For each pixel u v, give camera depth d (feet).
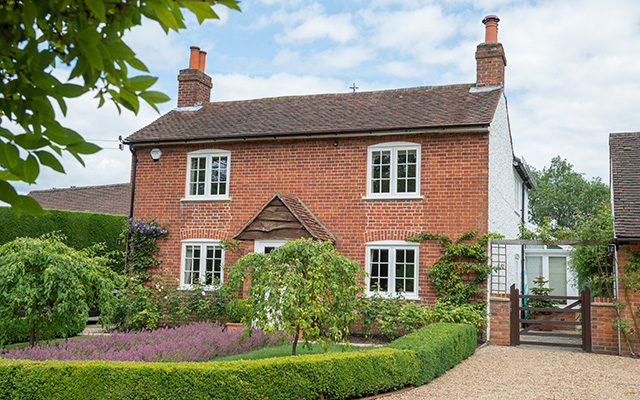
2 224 57.77
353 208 53.36
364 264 52.42
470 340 41.55
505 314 47.93
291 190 55.67
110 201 94.22
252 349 40.42
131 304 53.93
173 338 39.65
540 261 75.61
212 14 6.70
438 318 46.47
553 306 63.98
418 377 31.86
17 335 46.16
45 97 6.30
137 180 61.16
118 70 6.54
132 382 24.97
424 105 56.18
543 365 38.22
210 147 58.90
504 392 30.50
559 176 166.40
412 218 51.31
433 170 51.11
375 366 29.53
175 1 6.55
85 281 37.40
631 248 43.34
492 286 54.44
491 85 57.52
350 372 28.43
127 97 6.74
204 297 55.01
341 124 54.85
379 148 53.11
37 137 6.45
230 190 57.77
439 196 50.67
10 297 34.35
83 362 26.07
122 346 37.60
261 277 33.88
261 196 56.65
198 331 43.73
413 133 51.75
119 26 6.77
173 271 58.65
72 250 37.86
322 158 54.90
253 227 51.42
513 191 69.26
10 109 6.53
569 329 63.52
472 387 31.68
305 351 38.22
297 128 55.72
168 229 59.11
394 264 51.57
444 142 51.03
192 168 59.62
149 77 6.62
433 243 50.37
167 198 59.77
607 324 43.91
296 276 32.91
